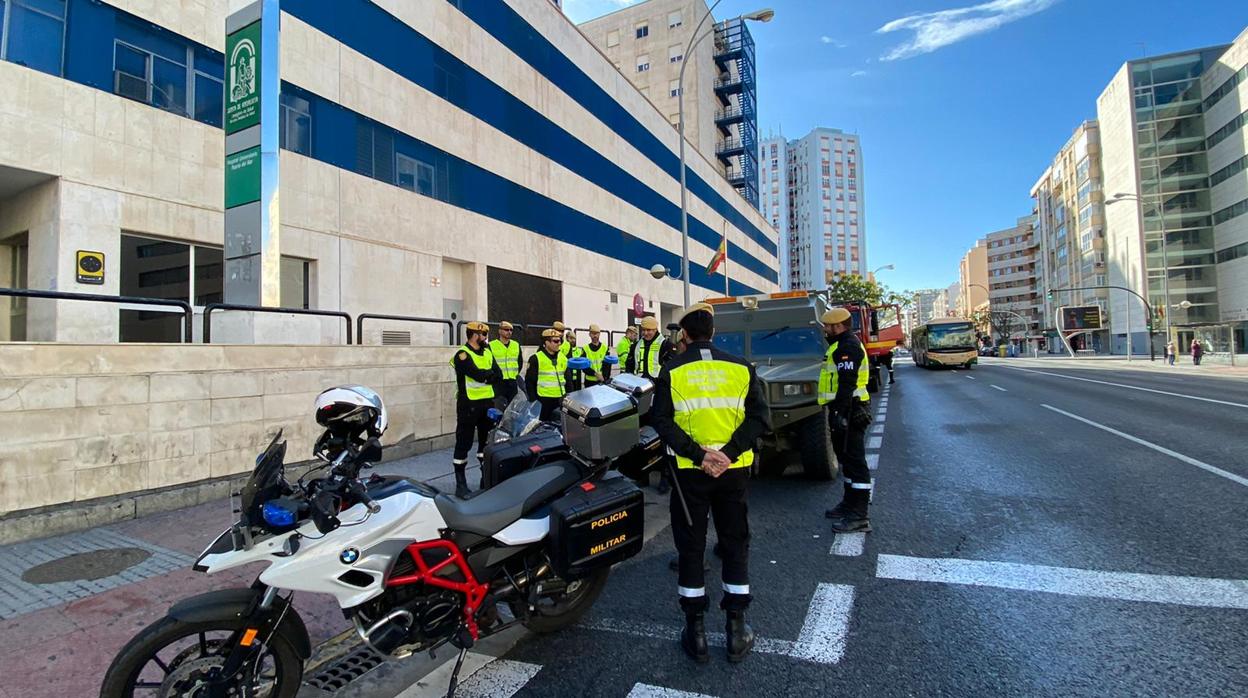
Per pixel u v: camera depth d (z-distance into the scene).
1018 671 2.88
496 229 20.03
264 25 8.55
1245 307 51.25
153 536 5.12
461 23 18.89
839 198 133.50
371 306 14.95
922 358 37.19
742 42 53.94
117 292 10.10
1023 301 122.38
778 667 3.04
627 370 10.38
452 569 2.84
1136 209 59.03
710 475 3.09
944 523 5.21
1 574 4.29
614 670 3.09
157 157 10.75
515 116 21.53
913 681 2.84
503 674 3.11
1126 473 6.64
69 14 9.73
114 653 3.23
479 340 7.22
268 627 2.54
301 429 7.14
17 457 4.95
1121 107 61.59
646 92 48.81
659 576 4.42
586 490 3.27
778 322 8.55
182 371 6.03
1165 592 3.62
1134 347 60.09
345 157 14.46
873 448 9.09
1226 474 6.35
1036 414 12.26
